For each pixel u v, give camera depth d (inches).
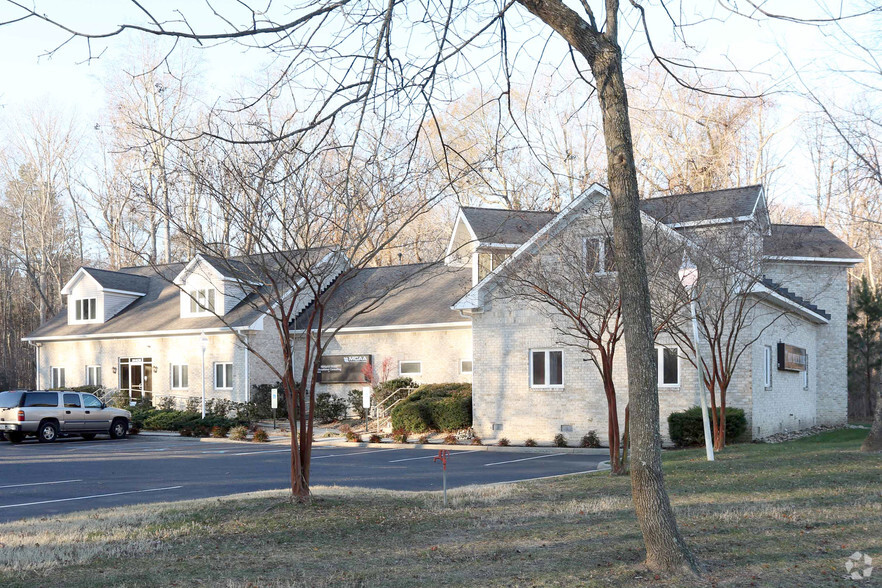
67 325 1707.7
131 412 1438.2
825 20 298.5
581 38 315.6
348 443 1106.7
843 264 1215.6
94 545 375.9
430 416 1138.0
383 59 315.6
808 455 666.8
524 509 458.3
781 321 1037.2
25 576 318.3
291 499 471.2
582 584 294.5
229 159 449.7
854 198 1136.2
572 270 700.7
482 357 1069.1
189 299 1502.2
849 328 1437.0
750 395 903.7
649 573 305.7
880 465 588.7
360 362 1373.0
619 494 507.5
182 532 400.2
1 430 1181.1
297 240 476.7
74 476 742.5
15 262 2375.7
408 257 1553.9
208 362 1467.8
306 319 1437.0
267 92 316.8
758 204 860.6
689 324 903.7
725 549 347.3
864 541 360.2
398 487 627.2
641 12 331.0
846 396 1219.2
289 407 472.7
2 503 570.6
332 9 302.2
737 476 565.9
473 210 1114.1
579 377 1002.1
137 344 1576.0
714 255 735.1
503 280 853.2
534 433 1026.7
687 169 940.0
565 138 1031.6
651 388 313.0
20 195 2246.6
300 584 302.0
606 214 730.2
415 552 352.5
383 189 470.6
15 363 2256.4
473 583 300.2
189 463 856.9
